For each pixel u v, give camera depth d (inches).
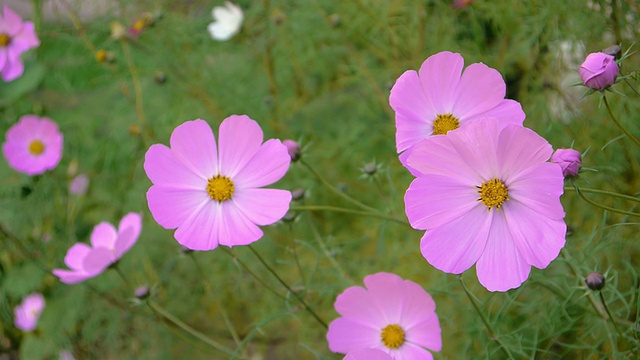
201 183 33.7
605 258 38.6
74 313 47.6
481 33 44.6
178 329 47.3
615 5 37.4
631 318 37.7
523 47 42.4
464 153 30.3
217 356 46.0
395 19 48.3
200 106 51.9
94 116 54.5
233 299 47.0
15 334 49.6
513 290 36.4
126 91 50.9
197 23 53.9
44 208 51.8
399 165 46.3
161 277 47.7
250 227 32.9
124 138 51.6
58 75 54.8
